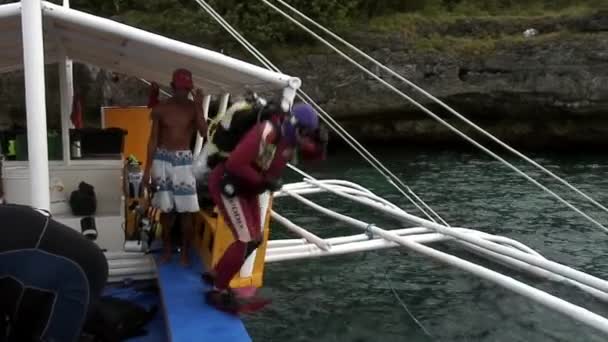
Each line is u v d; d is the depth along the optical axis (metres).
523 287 5.08
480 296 8.25
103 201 6.92
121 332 4.84
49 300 3.30
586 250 10.98
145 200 6.23
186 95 5.43
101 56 7.18
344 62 24.77
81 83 23.92
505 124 26.05
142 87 24.31
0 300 3.26
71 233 3.39
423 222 7.36
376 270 9.33
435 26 25.66
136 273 5.94
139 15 25.23
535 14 26.27
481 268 5.58
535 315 7.62
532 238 11.85
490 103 24.89
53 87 20.28
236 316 4.74
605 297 5.45
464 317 7.58
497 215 13.97
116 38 5.42
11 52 6.72
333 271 9.28
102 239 6.39
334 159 23.66
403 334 7.09
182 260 5.78
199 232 6.21
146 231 6.08
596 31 23.61
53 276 3.27
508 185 17.78
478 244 6.41
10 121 24.42
